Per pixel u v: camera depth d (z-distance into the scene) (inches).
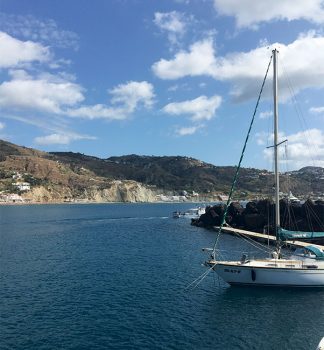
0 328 1155.3
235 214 3998.5
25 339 1076.5
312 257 1579.7
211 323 1189.1
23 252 2561.5
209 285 1612.9
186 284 1643.7
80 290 1566.2
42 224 4995.1
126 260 2236.7
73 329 1146.7
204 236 3464.6
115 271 1926.7
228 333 1114.7
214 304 1363.2
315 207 3016.7
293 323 1189.1
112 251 2593.5
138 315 1261.1
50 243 3041.3
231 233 3513.8
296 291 1482.5
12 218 6190.9
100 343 1048.2
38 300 1429.6
